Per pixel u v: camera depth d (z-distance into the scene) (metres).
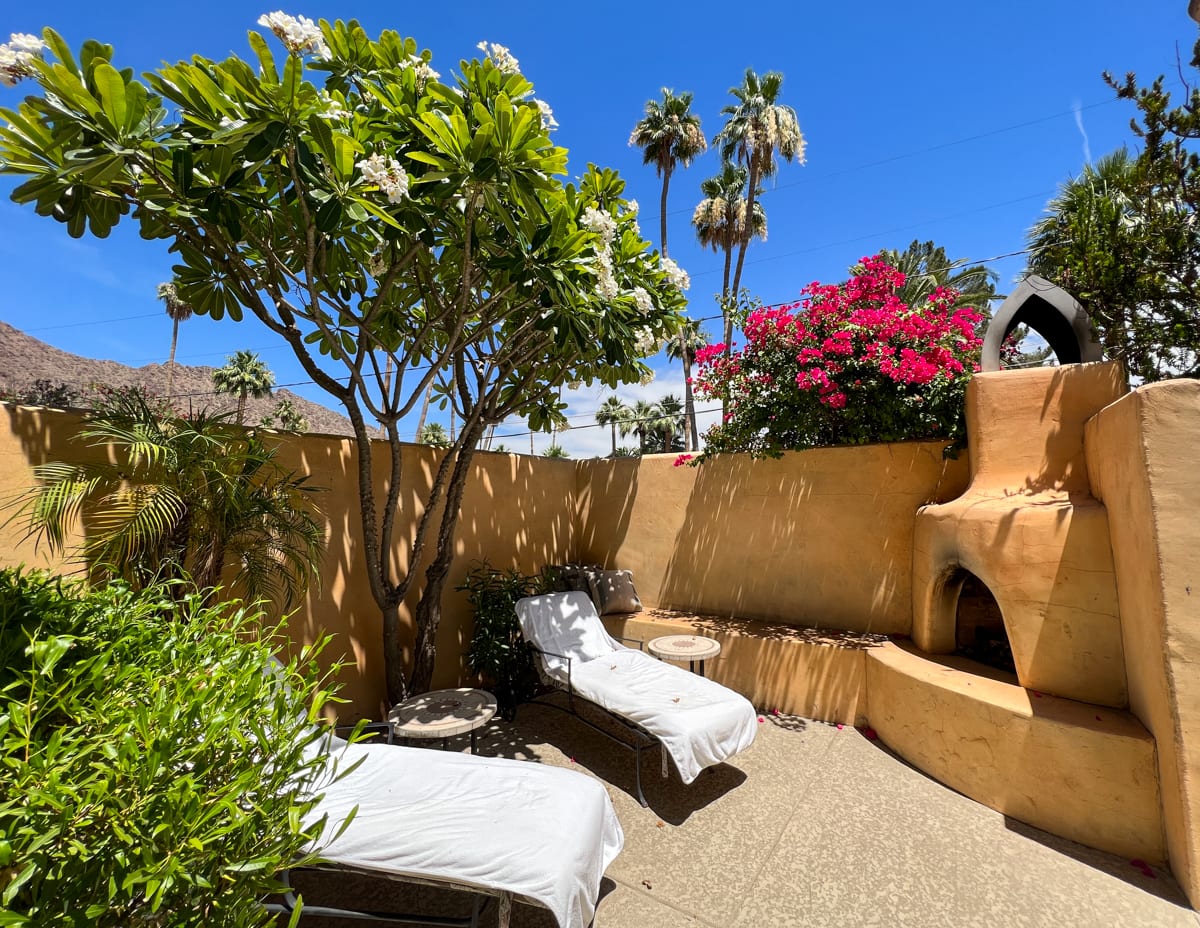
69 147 2.29
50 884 0.84
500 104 2.64
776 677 4.29
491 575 5.00
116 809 0.89
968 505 3.48
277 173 2.77
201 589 2.56
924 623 3.91
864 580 4.48
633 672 3.81
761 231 19.06
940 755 3.19
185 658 1.31
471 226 3.18
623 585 5.44
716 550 5.34
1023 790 2.77
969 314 4.74
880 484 4.43
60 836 0.87
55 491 2.33
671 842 2.68
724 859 2.54
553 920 2.19
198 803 0.93
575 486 6.52
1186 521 2.25
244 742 1.07
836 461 4.67
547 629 4.21
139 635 1.48
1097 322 3.91
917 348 4.35
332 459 3.89
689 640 4.25
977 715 2.98
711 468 5.45
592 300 3.49
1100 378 3.23
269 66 2.40
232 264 3.09
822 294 4.89
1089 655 2.88
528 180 2.91
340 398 3.53
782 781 3.24
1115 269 3.67
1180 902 2.19
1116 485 2.70
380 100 2.99
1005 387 3.58
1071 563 2.96
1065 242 4.21
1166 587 2.27
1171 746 2.27
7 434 2.48
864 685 3.94
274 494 3.06
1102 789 2.53
